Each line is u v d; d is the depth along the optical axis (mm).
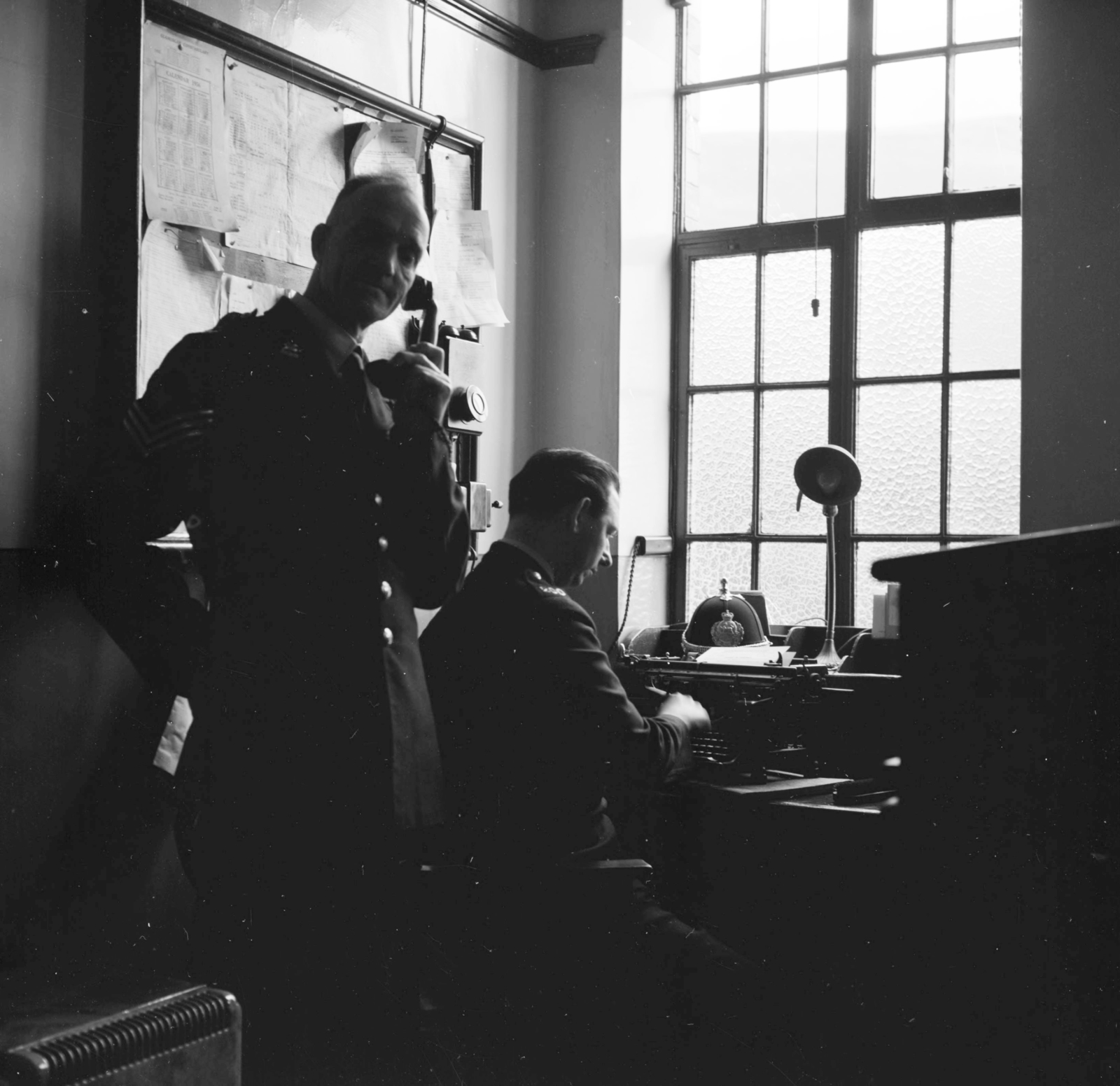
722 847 2266
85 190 2270
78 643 2219
